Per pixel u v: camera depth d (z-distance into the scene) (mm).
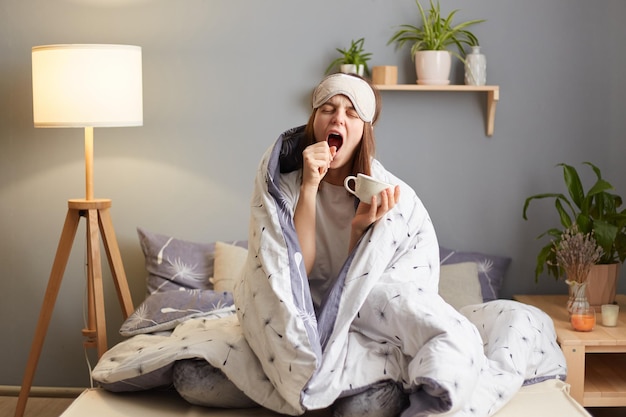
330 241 2527
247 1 3564
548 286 3650
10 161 3648
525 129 3605
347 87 2400
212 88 3600
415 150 3611
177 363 2406
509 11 3566
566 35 3570
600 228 3102
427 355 2146
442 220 3641
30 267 3674
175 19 3582
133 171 3635
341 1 3561
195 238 3652
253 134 3609
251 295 2365
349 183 2498
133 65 3191
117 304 3668
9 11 3596
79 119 3090
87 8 3594
